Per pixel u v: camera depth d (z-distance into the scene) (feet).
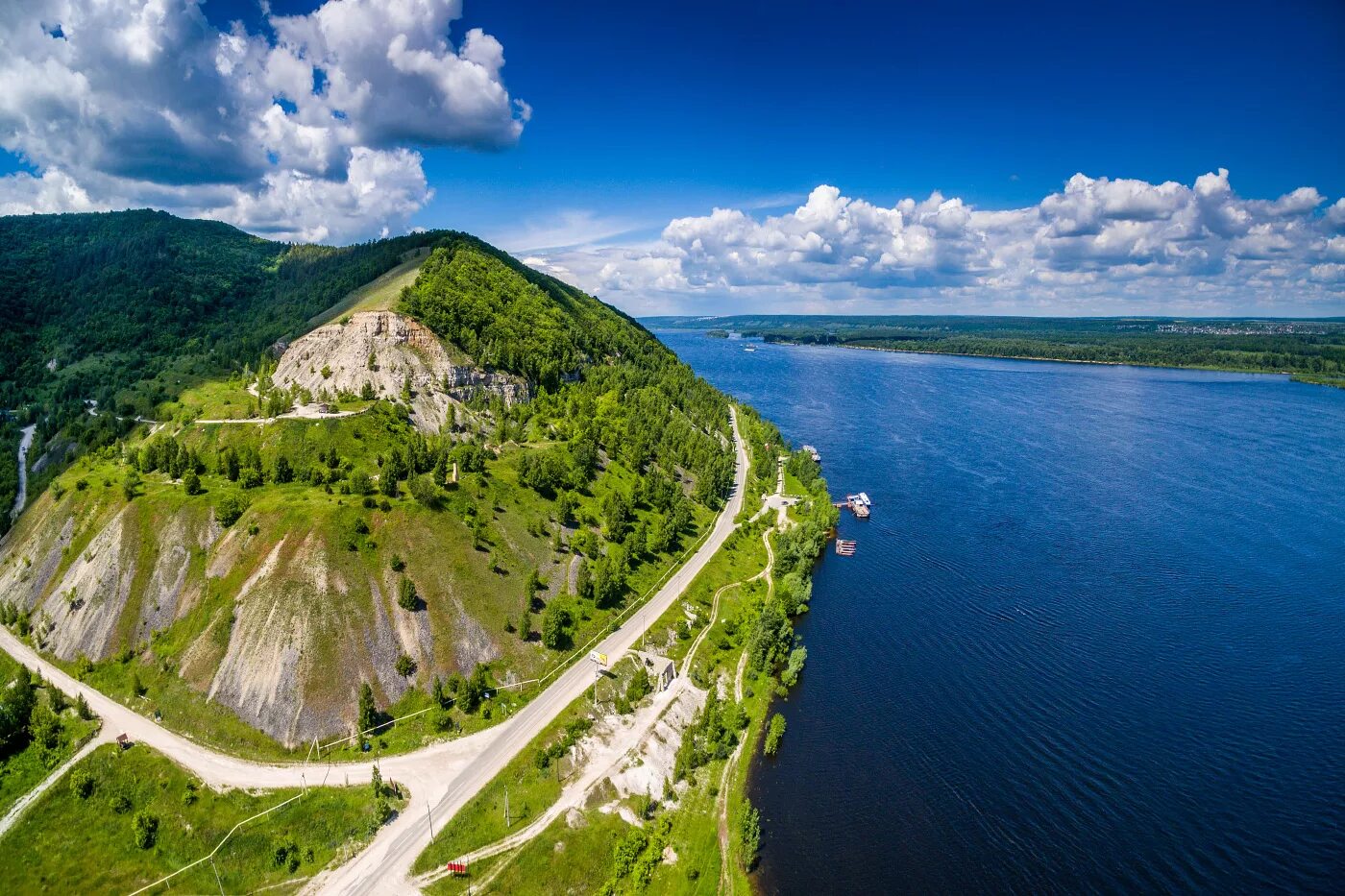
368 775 361.92
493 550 512.22
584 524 604.49
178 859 319.06
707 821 355.56
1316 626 532.73
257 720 384.27
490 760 375.04
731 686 465.47
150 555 469.16
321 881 310.86
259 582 433.07
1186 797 364.58
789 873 323.78
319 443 593.83
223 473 548.72
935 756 395.75
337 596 429.79
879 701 444.96
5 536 571.69
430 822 337.11
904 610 559.38
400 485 530.68
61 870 313.32
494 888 311.27
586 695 430.20
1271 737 409.49
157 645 428.97
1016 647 504.84
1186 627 532.32
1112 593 588.50
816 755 398.21
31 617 474.49
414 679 418.51
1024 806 359.05
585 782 367.25
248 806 341.62
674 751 401.49
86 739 374.43
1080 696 448.24
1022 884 315.78
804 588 562.25
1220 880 316.40
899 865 326.44
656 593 558.15
